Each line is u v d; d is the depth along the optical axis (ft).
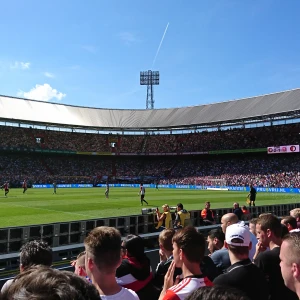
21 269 12.91
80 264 14.69
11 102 261.24
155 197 134.31
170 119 284.82
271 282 15.40
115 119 294.66
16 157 261.24
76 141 286.66
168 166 287.89
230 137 268.82
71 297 5.25
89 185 242.37
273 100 232.32
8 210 80.38
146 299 15.30
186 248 12.50
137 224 42.80
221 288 6.07
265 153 252.01
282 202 116.98
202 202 112.06
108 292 10.36
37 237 32.58
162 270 18.84
